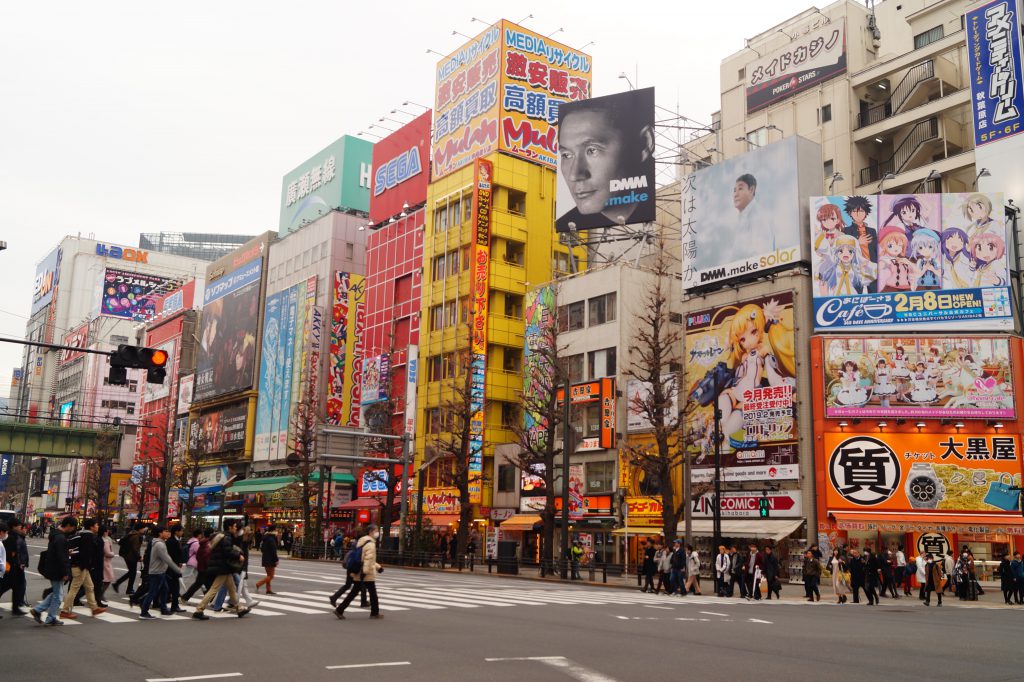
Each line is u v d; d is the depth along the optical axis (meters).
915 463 34.09
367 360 64.44
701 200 41.34
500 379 53.81
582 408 45.50
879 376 35.06
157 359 18.92
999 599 27.52
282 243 81.25
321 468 52.06
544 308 49.78
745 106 54.25
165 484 71.50
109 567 17.95
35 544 58.75
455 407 44.66
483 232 54.84
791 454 35.75
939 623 17.28
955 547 33.78
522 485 48.31
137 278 133.12
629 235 50.81
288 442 71.81
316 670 9.59
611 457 43.41
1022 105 38.28
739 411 37.88
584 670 9.72
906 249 36.06
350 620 15.17
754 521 36.09
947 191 42.97
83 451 69.00
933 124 44.28
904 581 28.03
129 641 12.05
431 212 60.88
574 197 49.50
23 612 15.30
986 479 33.56
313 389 63.88
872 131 46.47
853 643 12.92
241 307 84.94
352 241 74.62
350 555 15.88
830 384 35.34
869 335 35.69
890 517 33.72
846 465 34.59
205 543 16.70
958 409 34.25
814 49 50.66
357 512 61.25
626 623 15.54
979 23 40.34
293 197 85.69
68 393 132.75
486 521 50.75
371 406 61.31
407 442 43.16
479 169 55.34
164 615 15.61
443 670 9.62
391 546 45.56
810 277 37.75
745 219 39.47
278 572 31.20
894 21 53.16
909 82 46.00
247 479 77.69
